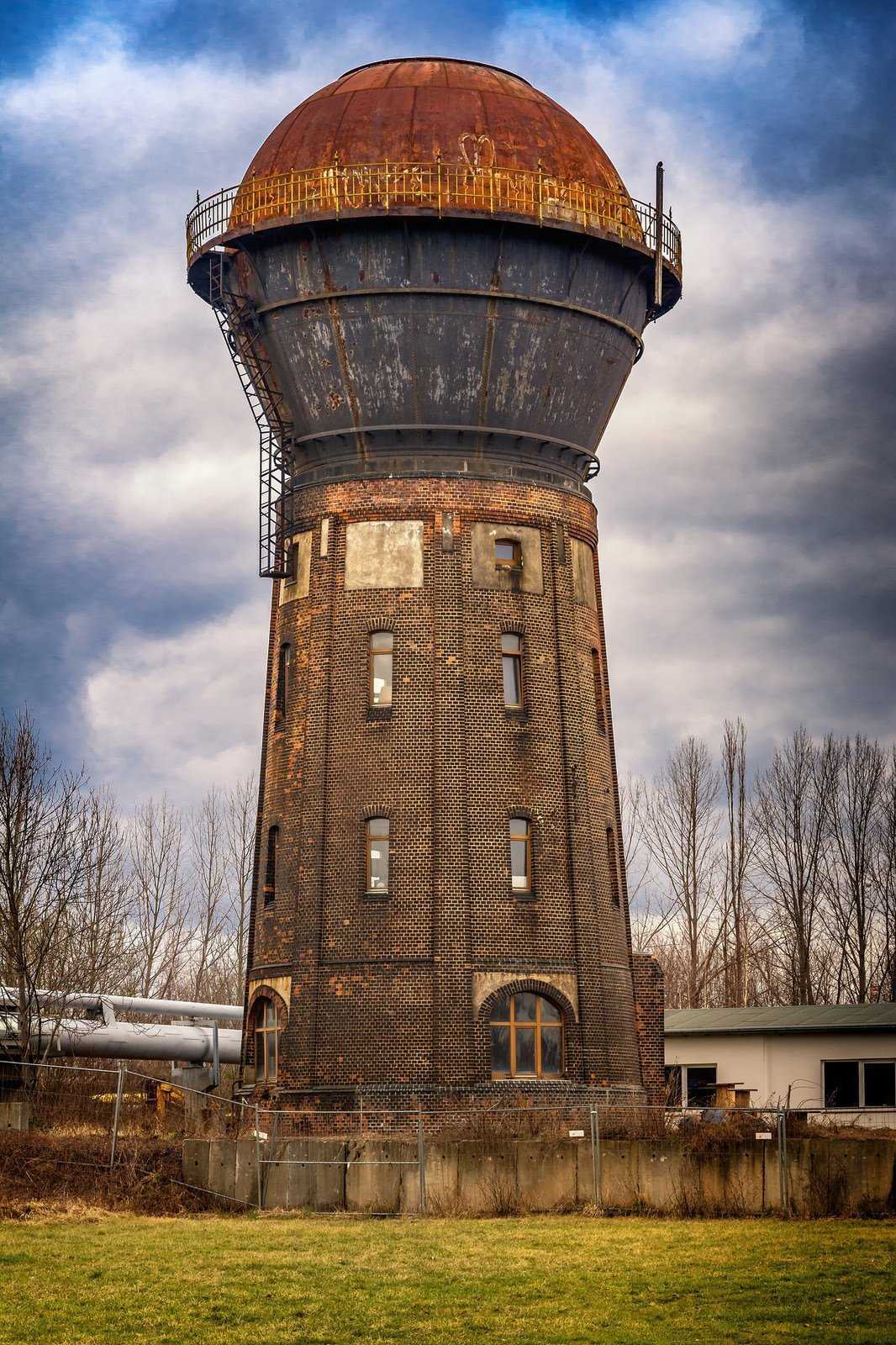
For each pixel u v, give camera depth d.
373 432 51.16
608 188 52.44
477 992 47.94
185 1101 47.41
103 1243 33.28
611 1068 49.72
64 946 63.00
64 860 57.16
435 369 50.53
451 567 50.47
